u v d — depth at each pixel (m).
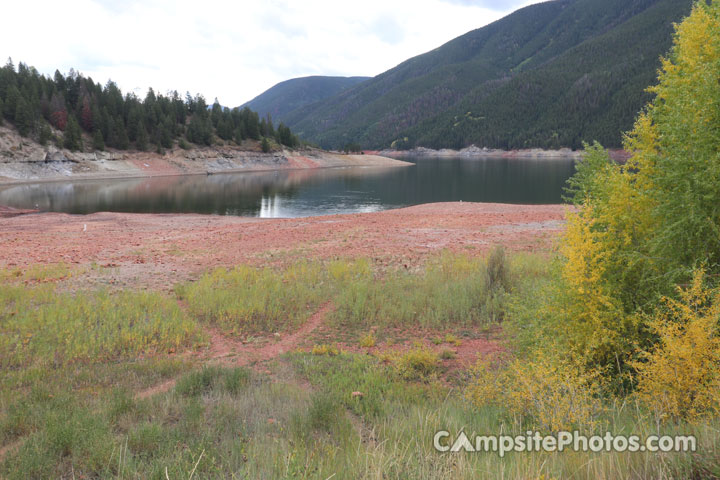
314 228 25.48
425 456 3.51
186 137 137.38
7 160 83.56
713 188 5.51
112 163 105.75
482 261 14.50
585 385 5.01
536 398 4.68
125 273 15.04
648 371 4.60
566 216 6.64
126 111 128.00
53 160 92.25
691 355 4.22
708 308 4.58
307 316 11.10
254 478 3.40
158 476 3.67
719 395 3.84
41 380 7.24
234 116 162.75
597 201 6.89
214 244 20.92
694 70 6.50
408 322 10.49
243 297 11.89
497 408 5.34
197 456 4.02
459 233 22.11
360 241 20.66
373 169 135.62
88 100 119.31
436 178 88.69
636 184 6.77
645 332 5.77
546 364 5.10
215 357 8.66
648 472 2.85
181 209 44.84
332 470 3.51
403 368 7.46
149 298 11.79
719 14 6.77
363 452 3.76
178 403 5.91
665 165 6.35
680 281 5.80
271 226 26.97
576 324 6.00
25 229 26.86
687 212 5.72
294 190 67.50
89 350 8.66
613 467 2.98
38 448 4.34
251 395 6.20
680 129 5.99
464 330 9.84
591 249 6.12
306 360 8.16
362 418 5.43
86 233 24.95
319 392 6.21
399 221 27.59
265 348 9.21
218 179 96.12
